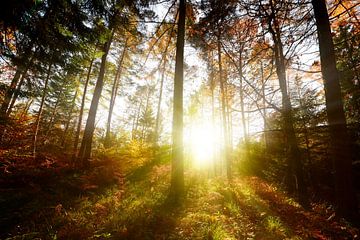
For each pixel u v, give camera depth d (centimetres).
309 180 1656
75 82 1752
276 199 929
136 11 916
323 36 590
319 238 508
